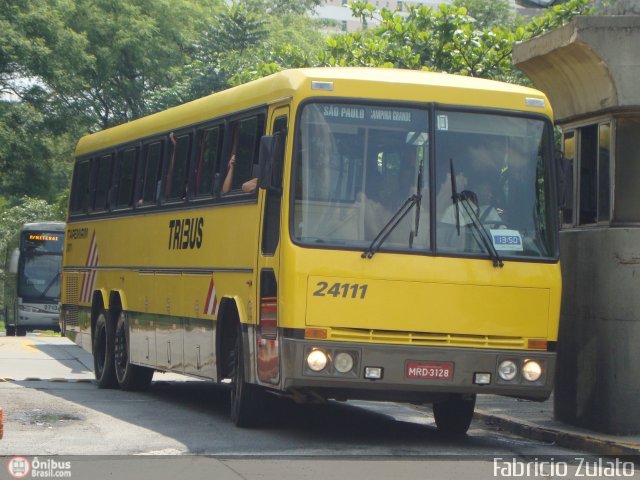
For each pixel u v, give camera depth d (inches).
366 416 610.5
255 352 491.8
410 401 481.4
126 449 446.6
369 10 903.1
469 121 477.4
